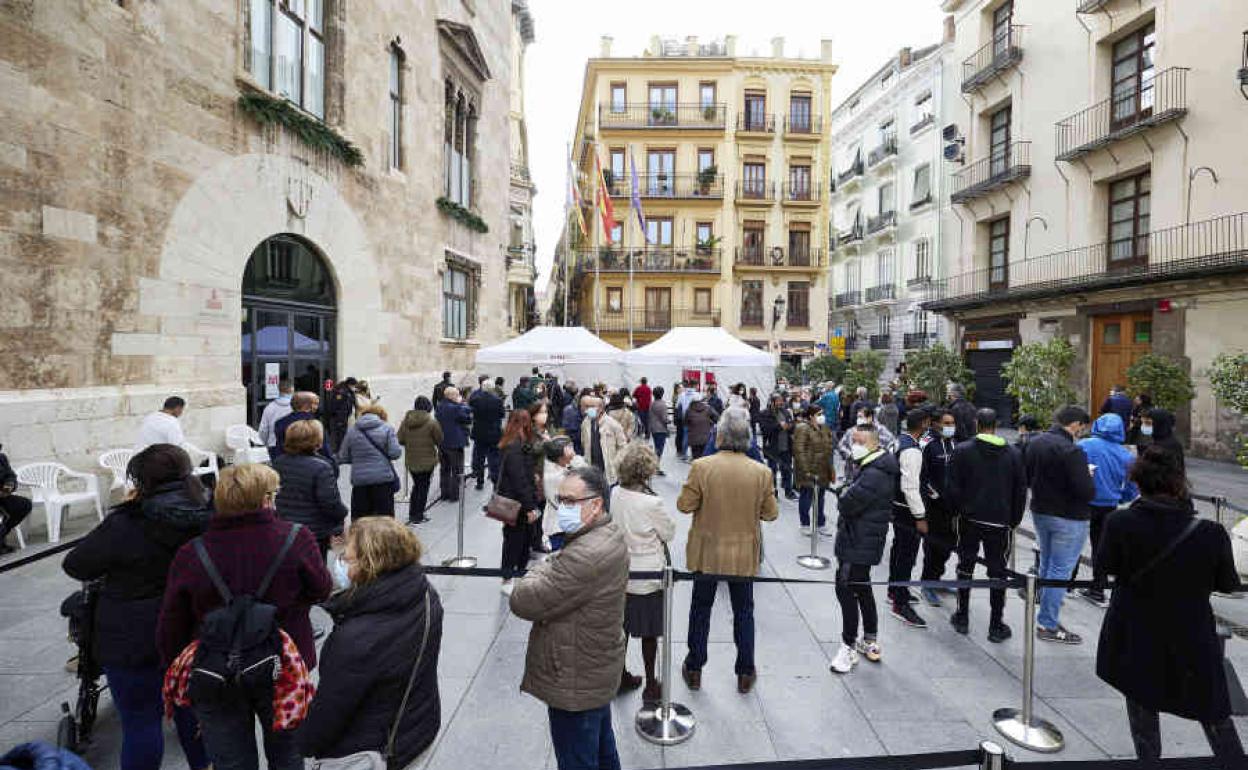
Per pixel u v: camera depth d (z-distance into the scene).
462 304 18.62
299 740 2.21
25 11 6.71
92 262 7.48
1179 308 14.75
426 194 15.69
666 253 36.03
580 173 45.44
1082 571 6.58
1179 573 3.13
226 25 9.41
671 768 3.32
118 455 7.64
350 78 12.53
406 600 2.34
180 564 2.52
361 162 12.52
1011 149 20.30
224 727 2.44
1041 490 5.06
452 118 17.47
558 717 2.73
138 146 8.04
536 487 5.99
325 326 12.26
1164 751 3.55
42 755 1.49
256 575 2.54
